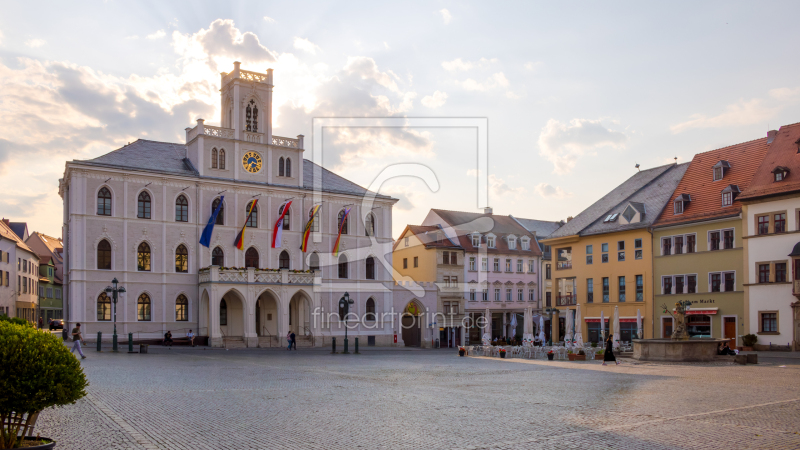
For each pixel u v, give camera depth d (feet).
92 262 188.34
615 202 232.53
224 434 44.78
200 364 114.52
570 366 112.98
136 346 179.42
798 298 162.20
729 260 183.11
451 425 48.11
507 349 149.89
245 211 215.31
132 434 44.52
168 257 200.64
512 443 41.63
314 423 49.11
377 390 72.02
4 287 272.10
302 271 213.46
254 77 221.46
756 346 171.22
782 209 169.68
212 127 211.00
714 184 198.39
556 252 243.40
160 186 200.85
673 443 41.52
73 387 33.78
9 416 32.48
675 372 98.22
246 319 199.93
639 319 176.35
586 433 44.80
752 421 49.62
